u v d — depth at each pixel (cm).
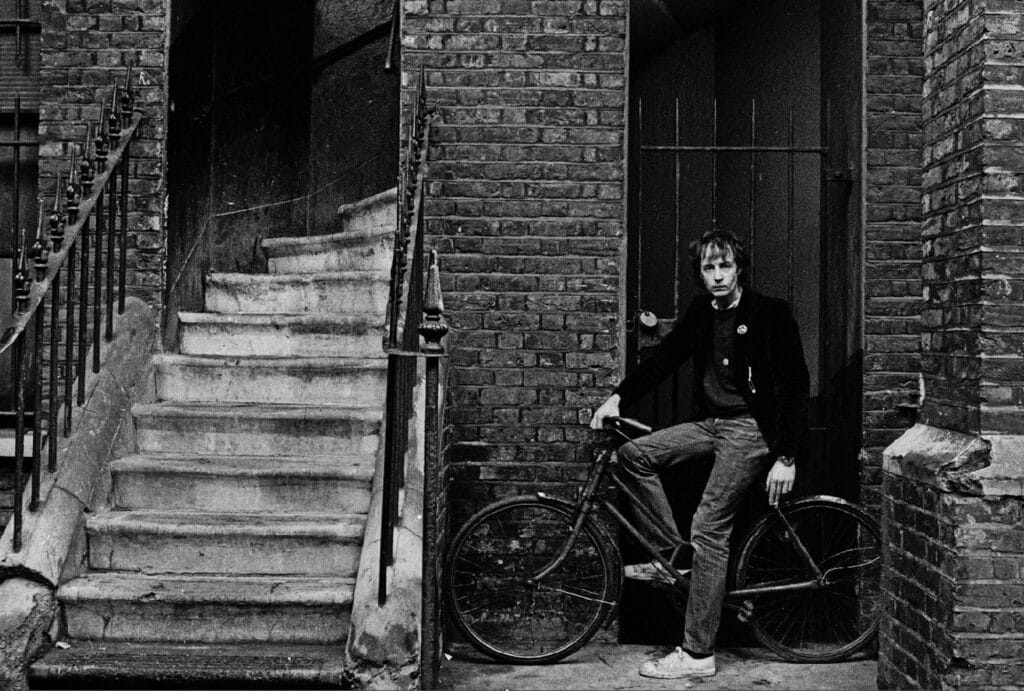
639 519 402
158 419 418
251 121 555
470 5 438
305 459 411
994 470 302
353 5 606
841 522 425
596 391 433
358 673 325
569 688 375
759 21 543
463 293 434
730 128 567
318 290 491
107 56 452
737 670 399
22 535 348
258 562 373
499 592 427
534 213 436
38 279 360
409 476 372
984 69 311
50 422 370
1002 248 308
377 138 604
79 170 441
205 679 330
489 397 432
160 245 454
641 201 485
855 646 408
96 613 353
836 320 451
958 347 325
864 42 433
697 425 396
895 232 429
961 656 303
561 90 437
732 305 385
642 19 541
